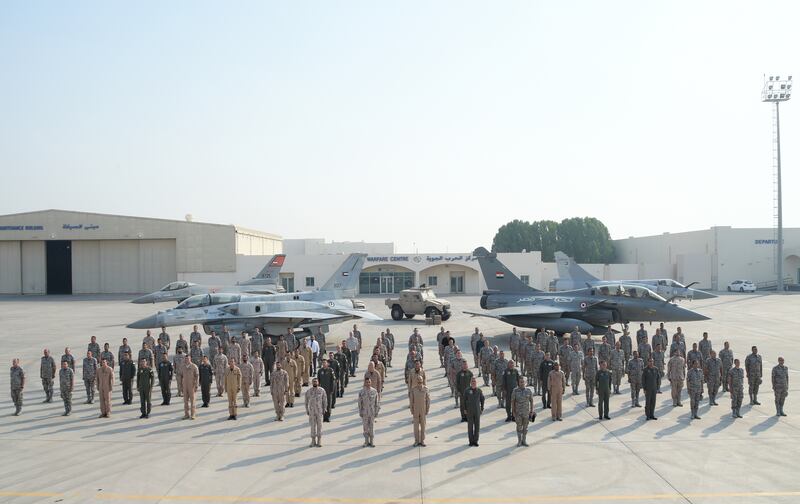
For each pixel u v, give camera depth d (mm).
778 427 13383
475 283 67500
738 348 25672
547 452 11609
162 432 13273
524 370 19672
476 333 20734
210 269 65500
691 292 45812
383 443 12266
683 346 19391
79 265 67188
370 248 95000
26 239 66000
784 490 9617
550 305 29094
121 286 67188
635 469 10617
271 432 13203
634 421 13992
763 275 71688
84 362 16281
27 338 30500
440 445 12102
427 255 66375
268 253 82562
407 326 35688
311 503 9141
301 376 16953
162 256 66875
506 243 105500
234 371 14430
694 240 76562
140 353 17656
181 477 10328
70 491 9719
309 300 29156
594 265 72812
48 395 16438
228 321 26594
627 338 20406
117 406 15977
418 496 9391
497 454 11484
